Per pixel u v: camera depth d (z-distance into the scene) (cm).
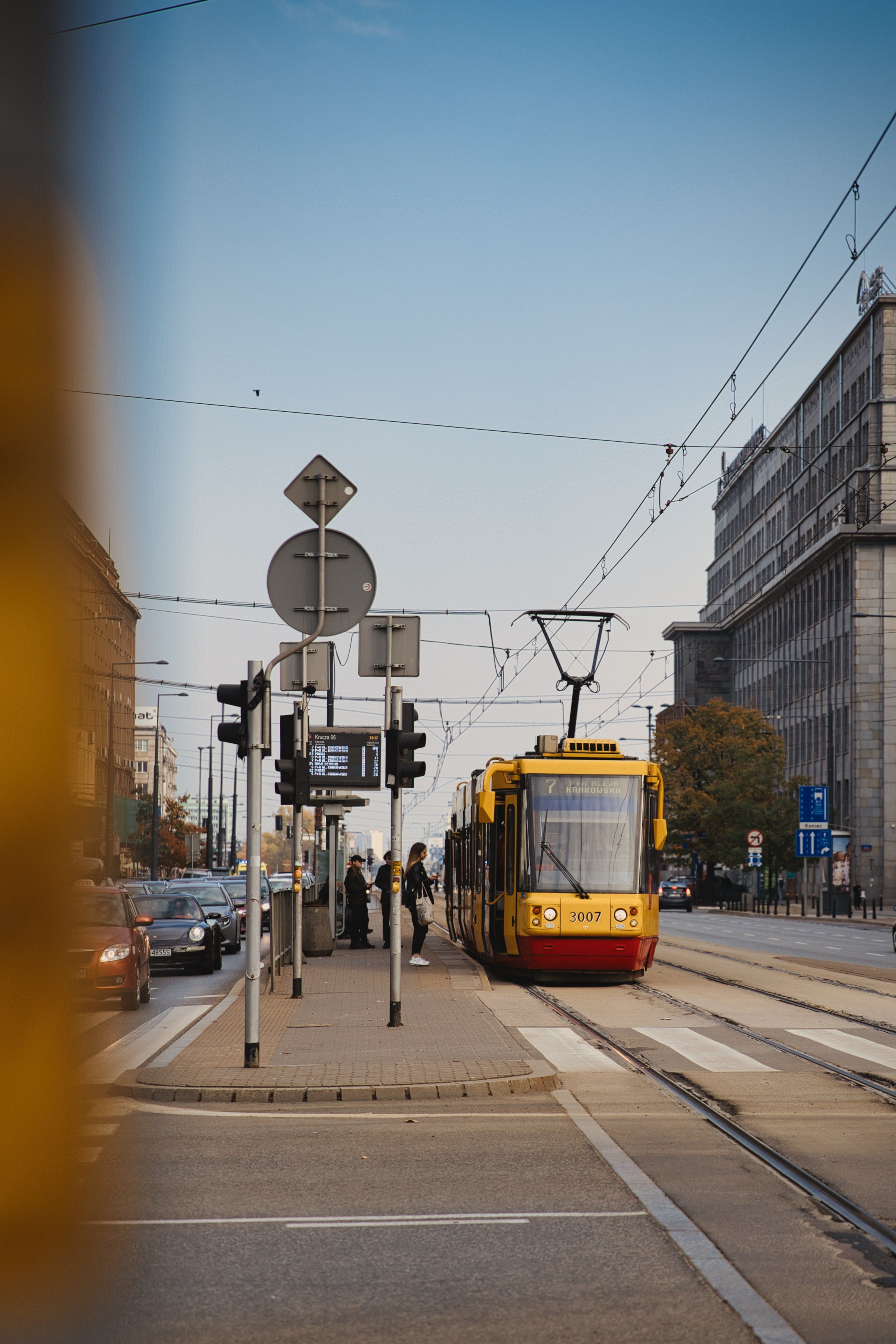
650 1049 1422
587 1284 580
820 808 7094
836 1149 884
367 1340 502
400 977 1947
